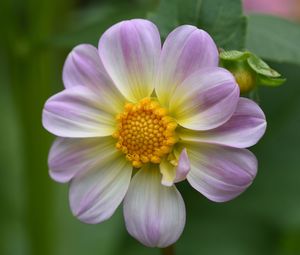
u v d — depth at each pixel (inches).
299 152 25.8
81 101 17.0
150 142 17.0
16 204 25.0
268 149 25.9
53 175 17.0
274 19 19.4
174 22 18.3
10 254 24.5
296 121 25.7
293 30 19.3
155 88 17.0
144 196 16.9
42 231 23.0
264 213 25.3
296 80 25.5
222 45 18.1
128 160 17.2
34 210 22.8
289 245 24.5
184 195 25.3
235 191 16.5
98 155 17.1
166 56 16.8
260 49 19.1
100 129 17.1
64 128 16.9
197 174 16.7
